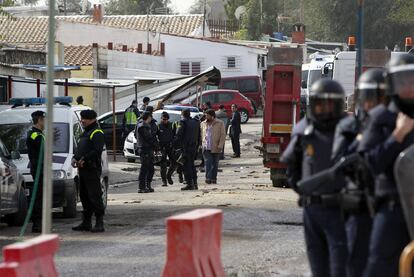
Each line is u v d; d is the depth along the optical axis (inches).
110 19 5546.3
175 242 673.0
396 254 556.4
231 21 6274.6
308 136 621.6
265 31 5905.5
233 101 4057.6
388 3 4881.9
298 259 967.6
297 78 1747.0
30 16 5231.3
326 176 593.6
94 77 3690.9
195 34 5369.1
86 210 1219.2
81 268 912.3
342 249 605.6
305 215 622.2
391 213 555.8
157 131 1998.0
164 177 2003.0
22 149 1465.3
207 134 1977.1
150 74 3833.7
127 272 887.7
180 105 3137.3
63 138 1424.7
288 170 644.7
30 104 1620.3
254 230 1194.6
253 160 2743.6
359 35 926.4
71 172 1382.9
